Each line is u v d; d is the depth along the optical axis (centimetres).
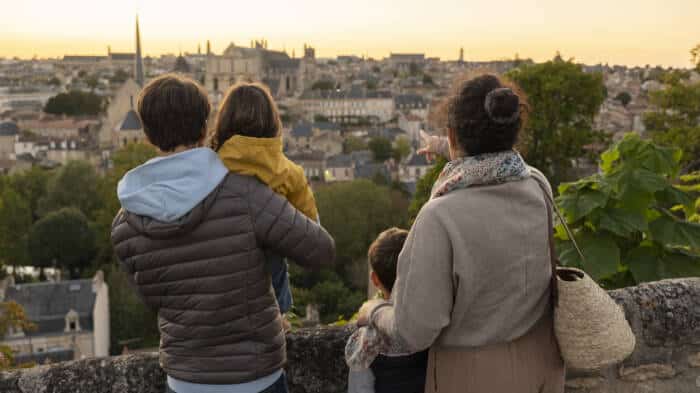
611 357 354
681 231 652
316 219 404
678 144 4028
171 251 359
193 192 353
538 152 4494
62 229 8244
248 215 361
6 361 1983
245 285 363
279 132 385
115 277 7419
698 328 516
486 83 346
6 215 8431
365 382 390
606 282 692
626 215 649
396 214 9000
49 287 6631
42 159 16425
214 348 365
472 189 342
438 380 362
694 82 4538
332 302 6762
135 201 357
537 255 346
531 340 360
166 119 369
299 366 480
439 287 332
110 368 467
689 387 519
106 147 17338
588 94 4475
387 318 356
